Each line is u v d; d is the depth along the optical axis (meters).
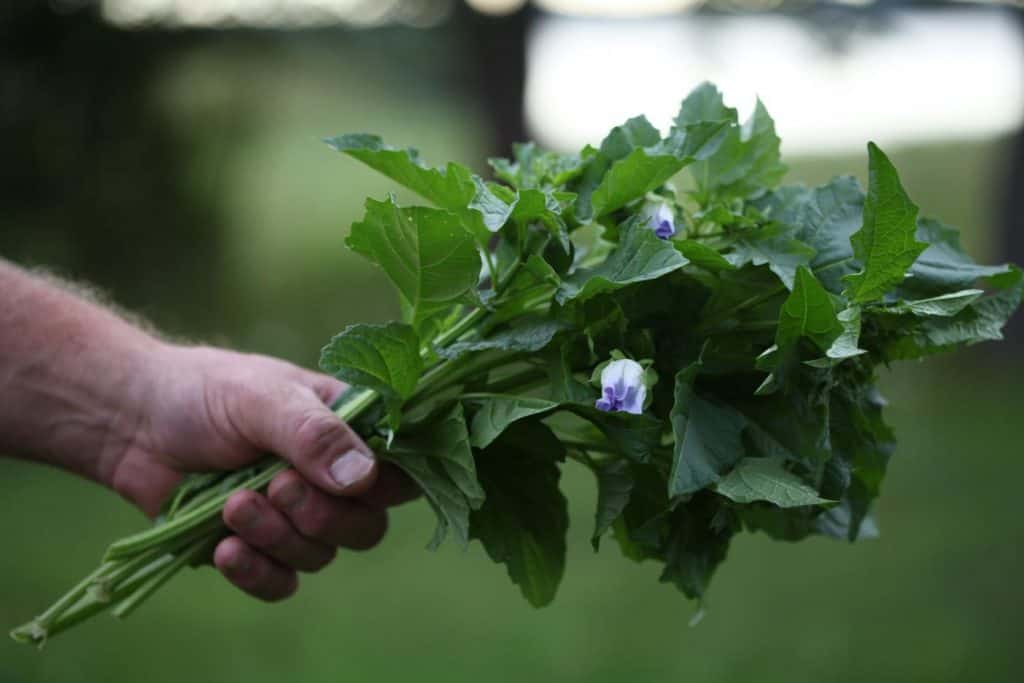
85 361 2.24
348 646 4.39
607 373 1.60
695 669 4.21
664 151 1.71
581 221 1.71
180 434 2.15
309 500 1.99
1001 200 9.18
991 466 6.73
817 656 4.32
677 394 1.55
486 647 4.39
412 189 1.76
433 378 1.82
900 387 8.53
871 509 1.96
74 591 1.99
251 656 4.30
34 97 8.29
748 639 4.48
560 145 10.79
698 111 1.83
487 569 5.30
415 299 1.71
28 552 5.34
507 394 1.81
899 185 1.50
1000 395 8.31
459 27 9.66
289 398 1.98
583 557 5.41
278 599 2.13
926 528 5.77
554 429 1.97
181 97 9.02
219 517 2.06
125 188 8.74
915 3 9.66
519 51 9.65
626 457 1.69
